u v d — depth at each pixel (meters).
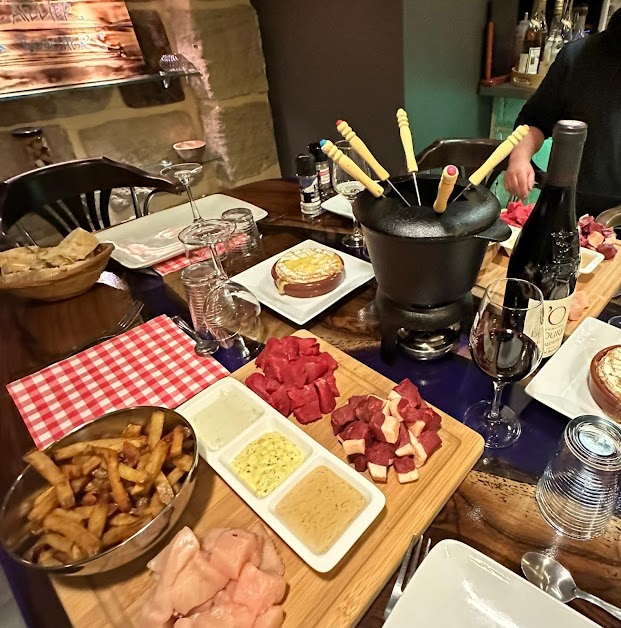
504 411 0.70
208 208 1.47
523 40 2.10
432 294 0.72
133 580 0.53
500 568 0.46
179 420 0.63
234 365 0.85
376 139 2.06
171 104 2.11
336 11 1.87
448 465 0.61
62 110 1.82
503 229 0.65
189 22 1.92
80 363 0.89
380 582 0.51
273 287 1.02
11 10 1.60
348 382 0.77
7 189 1.38
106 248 1.09
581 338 0.76
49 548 0.52
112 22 1.82
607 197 1.60
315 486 0.59
